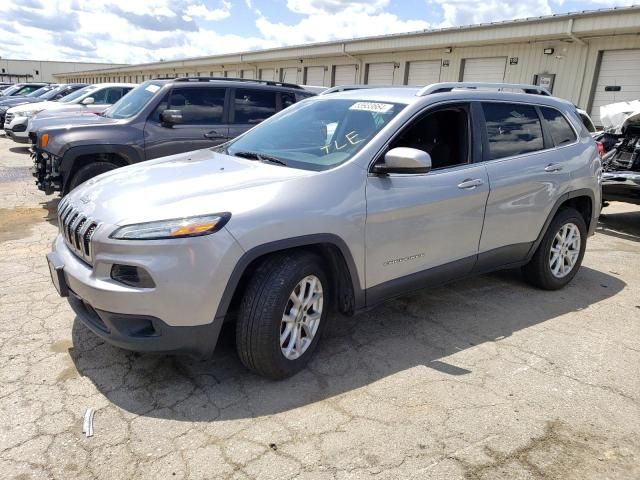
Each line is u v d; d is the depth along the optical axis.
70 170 6.61
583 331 3.98
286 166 3.44
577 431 2.75
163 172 3.45
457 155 3.95
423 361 3.44
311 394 3.01
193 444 2.55
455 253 3.90
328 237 3.09
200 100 7.39
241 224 2.80
